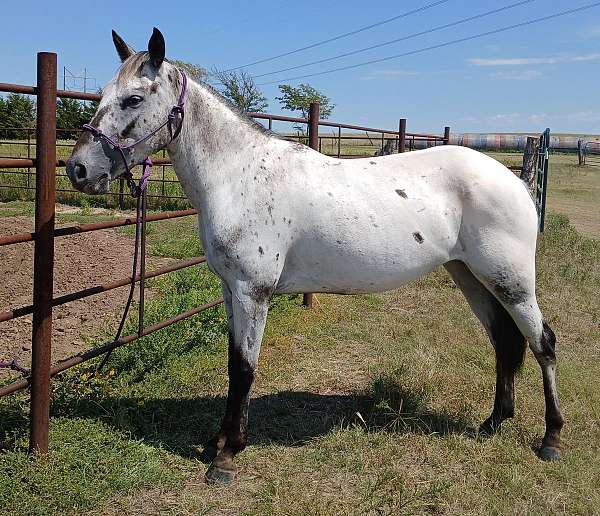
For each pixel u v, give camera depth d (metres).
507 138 47.56
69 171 3.00
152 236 11.05
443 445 3.58
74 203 15.05
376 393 4.12
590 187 24.88
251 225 3.20
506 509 2.95
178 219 13.23
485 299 3.84
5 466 3.02
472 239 3.40
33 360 3.13
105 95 3.06
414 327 5.84
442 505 2.96
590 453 3.54
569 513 2.97
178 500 2.99
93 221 12.32
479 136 48.06
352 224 3.28
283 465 3.36
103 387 3.97
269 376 4.67
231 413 3.29
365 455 3.44
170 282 7.14
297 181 3.29
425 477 3.24
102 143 3.01
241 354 3.29
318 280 3.44
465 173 3.39
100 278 7.63
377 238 3.31
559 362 4.99
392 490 3.09
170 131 3.17
